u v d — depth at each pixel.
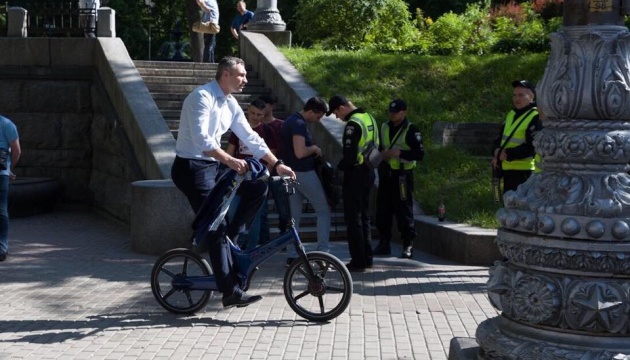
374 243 11.02
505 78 16.31
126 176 13.50
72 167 15.86
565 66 4.16
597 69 4.07
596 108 4.07
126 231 12.68
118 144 14.00
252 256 6.84
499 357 4.15
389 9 20.72
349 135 8.67
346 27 20.38
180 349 6.06
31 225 13.26
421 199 11.31
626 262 3.96
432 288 8.13
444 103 15.56
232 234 6.86
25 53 15.88
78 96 15.80
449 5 32.19
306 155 8.60
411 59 16.89
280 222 9.10
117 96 14.20
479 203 10.77
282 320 6.89
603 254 3.96
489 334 4.27
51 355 5.88
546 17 23.30
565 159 4.16
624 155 4.08
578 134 4.11
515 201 4.23
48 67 15.88
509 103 15.40
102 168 15.04
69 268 9.12
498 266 4.35
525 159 8.48
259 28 18.81
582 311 3.97
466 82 16.19
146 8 36.09
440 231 9.95
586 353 3.94
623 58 4.09
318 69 16.16
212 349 6.07
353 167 8.76
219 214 6.54
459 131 14.03
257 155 6.89
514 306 4.18
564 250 4.01
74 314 7.06
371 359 5.86
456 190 11.42
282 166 6.86
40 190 14.62
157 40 36.50
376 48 19.58
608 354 3.92
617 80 4.05
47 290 8.01
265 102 9.52
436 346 6.17
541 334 4.09
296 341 6.29
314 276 6.82
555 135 4.19
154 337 6.38
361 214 8.95
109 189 14.42
